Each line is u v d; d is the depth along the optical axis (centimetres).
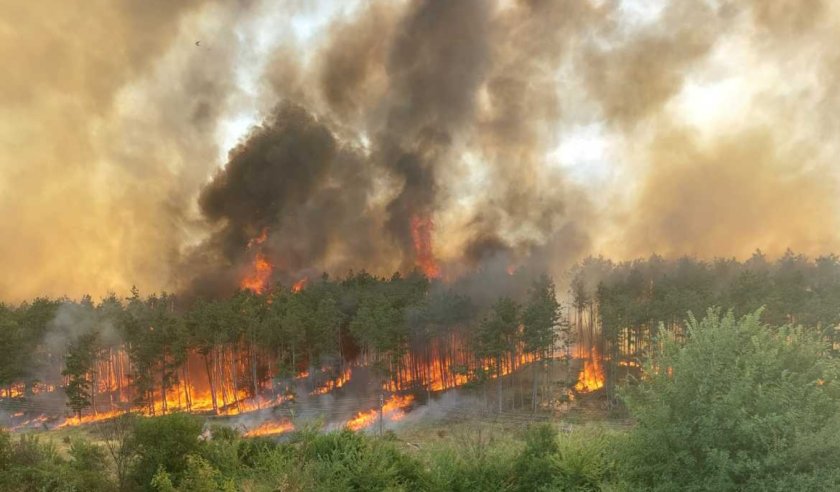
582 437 2475
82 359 8075
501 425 6794
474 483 2436
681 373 1641
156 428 2722
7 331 8144
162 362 8606
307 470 2366
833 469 1416
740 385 1519
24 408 8606
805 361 1652
